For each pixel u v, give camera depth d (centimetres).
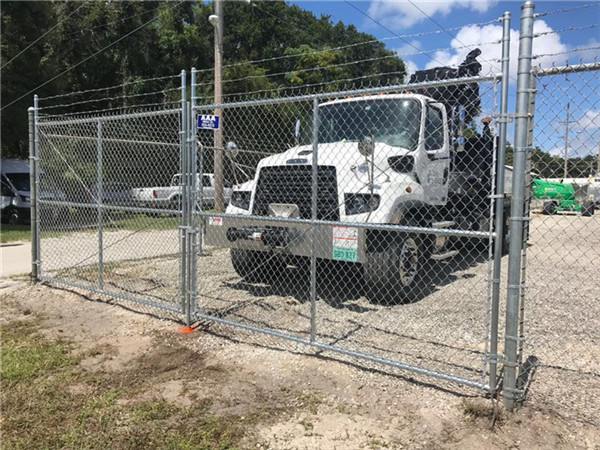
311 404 338
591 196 494
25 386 376
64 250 1024
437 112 643
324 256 500
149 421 323
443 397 343
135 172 1014
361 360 409
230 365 408
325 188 516
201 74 2573
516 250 316
